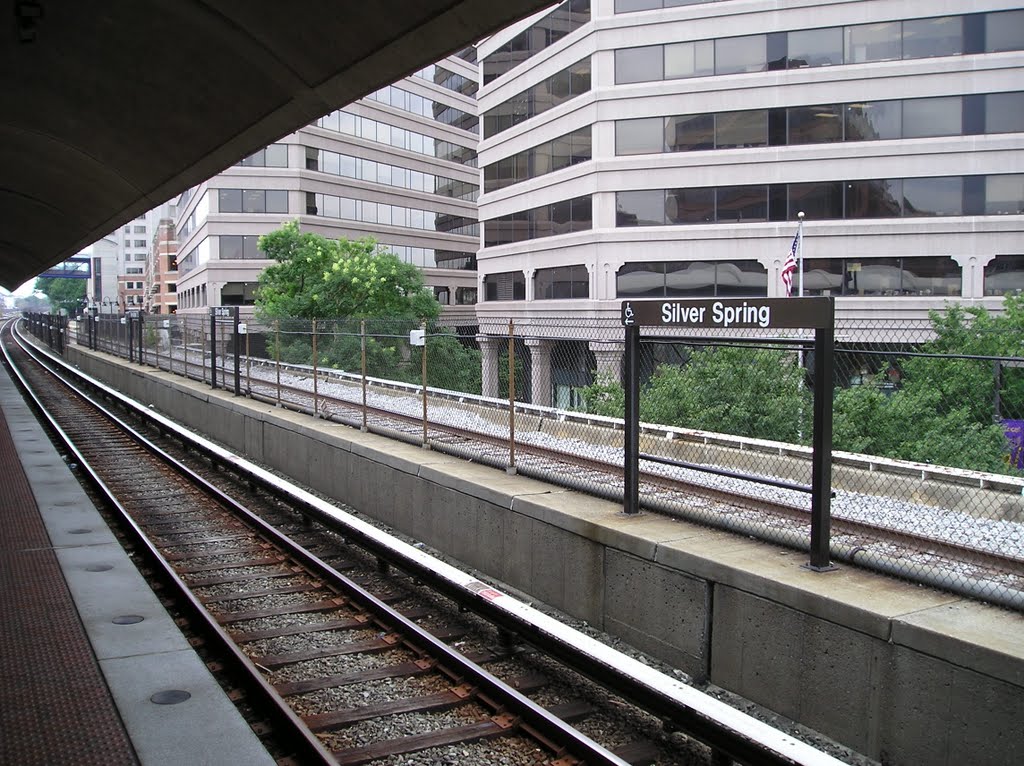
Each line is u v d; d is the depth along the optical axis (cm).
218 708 489
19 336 9262
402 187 6225
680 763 498
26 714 480
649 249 3259
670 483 875
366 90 948
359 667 632
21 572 763
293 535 1056
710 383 1355
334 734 523
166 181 1747
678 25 3181
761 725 464
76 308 13962
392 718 545
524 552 811
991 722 441
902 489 862
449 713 555
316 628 708
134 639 598
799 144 3072
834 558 602
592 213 3356
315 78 977
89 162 1855
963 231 2922
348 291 3647
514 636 675
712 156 3166
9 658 562
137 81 1256
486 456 1029
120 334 3741
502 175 4138
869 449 1120
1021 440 959
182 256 7306
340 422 1414
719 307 657
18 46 1209
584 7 3369
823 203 3061
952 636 459
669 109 3212
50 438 1845
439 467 986
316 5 824
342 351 2312
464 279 6838
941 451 993
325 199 5634
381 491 1111
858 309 2995
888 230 2988
